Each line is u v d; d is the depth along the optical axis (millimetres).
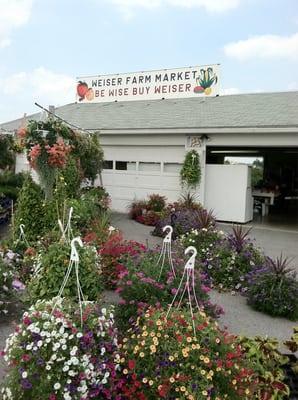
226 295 5562
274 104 13203
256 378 2904
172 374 2600
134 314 3730
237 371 2680
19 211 6609
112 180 13422
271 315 4875
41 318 2723
